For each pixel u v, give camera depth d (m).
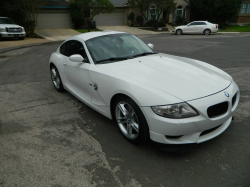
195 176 2.21
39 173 2.32
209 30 20.56
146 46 4.09
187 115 2.25
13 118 3.66
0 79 6.11
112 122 3.44
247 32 23.38
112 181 2.18
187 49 10.98
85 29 25.06
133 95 2.46
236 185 2.07
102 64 3.25
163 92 2.37
